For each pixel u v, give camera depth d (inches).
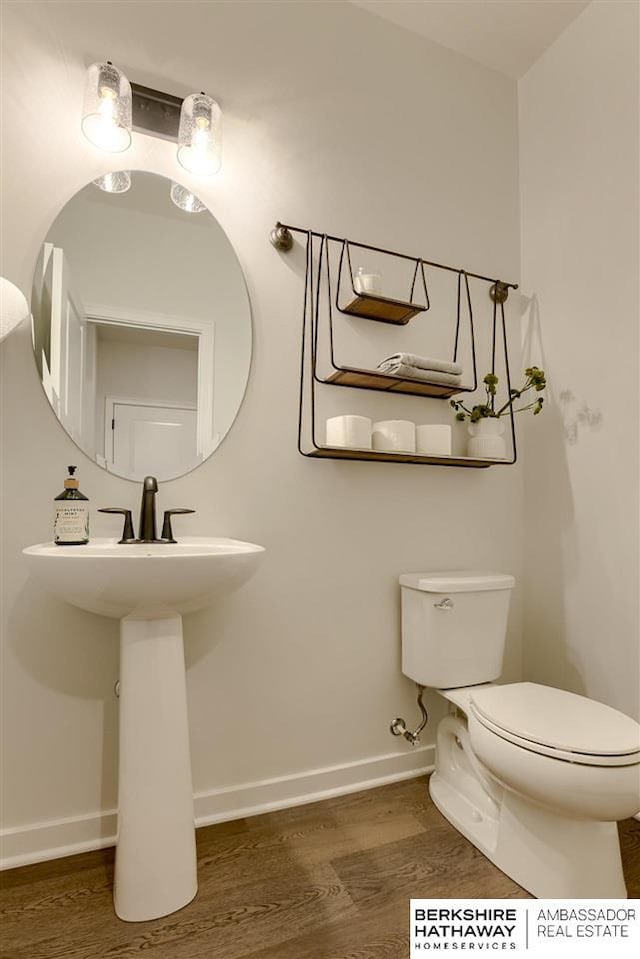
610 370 67.7
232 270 62.6
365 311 67.9
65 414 54.6
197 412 60.2
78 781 53.3
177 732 46.2
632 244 65.2
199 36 62.0
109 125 54.3
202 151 57.2
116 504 56.4
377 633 68.6
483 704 51.4
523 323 82.2
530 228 81.4
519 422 82.0
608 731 45.0
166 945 41.3
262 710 61.5
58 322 54.7
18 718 51.6
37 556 41.1
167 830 44.7
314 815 59.4
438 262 75.8
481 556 77.1
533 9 72.5
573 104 74.2
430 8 72.6
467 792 60.3
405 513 71.4
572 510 72.6
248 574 46.4
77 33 56.0
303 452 64.8
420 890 47.2
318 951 40.8
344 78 70.6
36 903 45.3
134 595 40.9
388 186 72.7
